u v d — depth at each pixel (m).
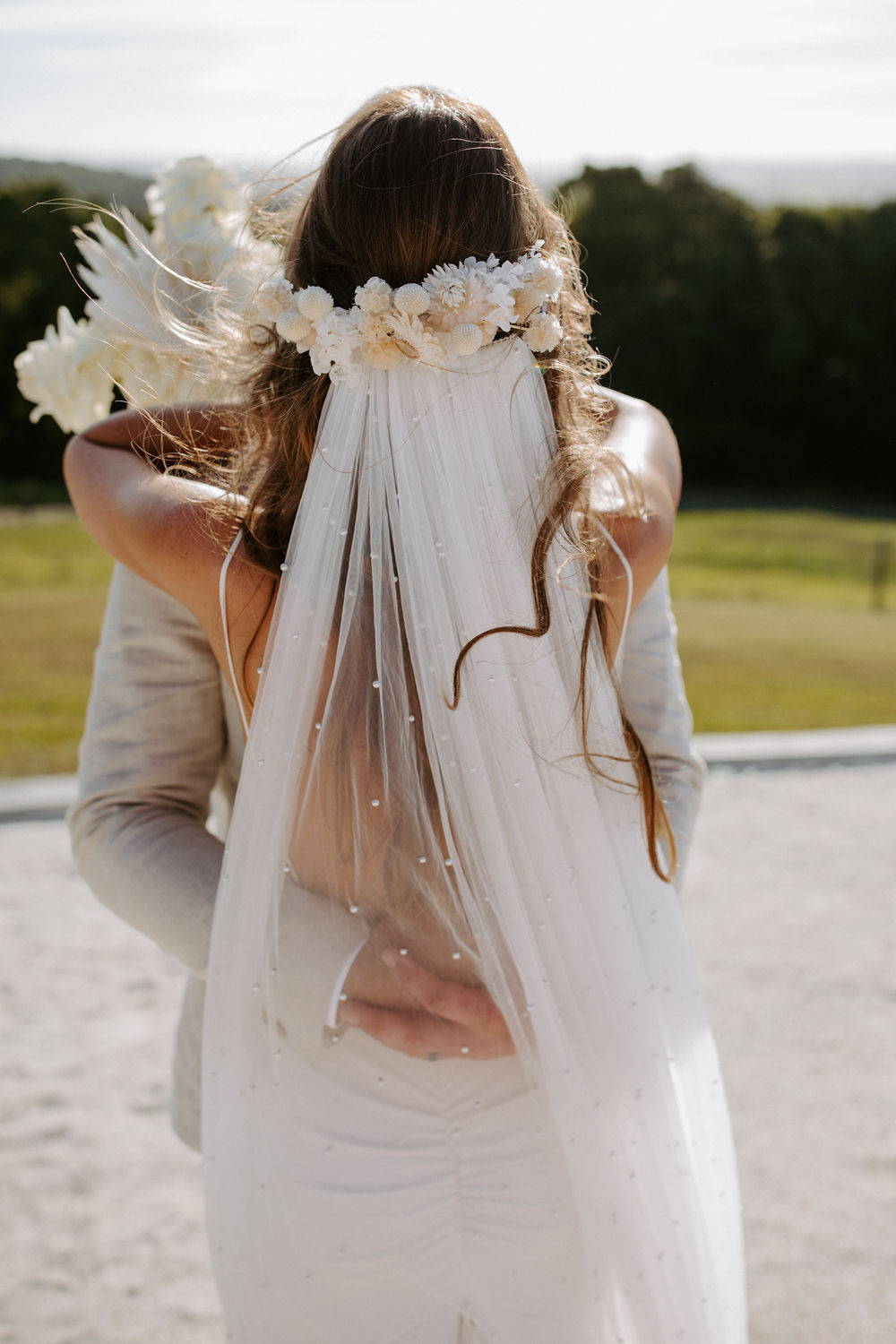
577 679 1.05
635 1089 1.08
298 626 1.01
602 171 26.53
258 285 1.09
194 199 1.42
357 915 1.07
